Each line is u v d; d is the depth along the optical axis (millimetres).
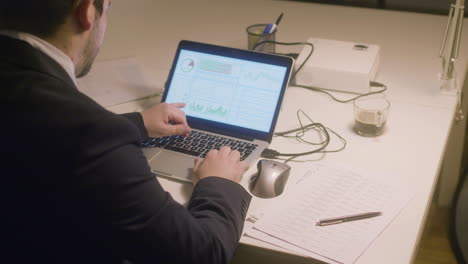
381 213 1000
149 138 1270
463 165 2211
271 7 2131
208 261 866
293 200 1053
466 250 1173
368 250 922
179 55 1380
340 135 1282
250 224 1002
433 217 2105
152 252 812
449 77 1423
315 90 1504
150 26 2016
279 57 1269
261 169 1094
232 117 1280
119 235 781
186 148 1222
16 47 750
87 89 1521
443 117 1322
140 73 1623
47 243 787
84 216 757
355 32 1847
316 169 1146
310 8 2092
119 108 1445
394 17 1951
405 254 909
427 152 1191
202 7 2184
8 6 747
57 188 734
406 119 1324
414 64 1596
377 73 1562
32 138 715
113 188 749
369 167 1149
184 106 1332
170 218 819
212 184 1005
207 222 906
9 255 807
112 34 1952
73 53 825
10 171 730
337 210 1016
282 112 1403
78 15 792
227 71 1318
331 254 915
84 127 728
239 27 1949
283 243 949
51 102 723
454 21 1348
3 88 722
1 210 763
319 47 1588
